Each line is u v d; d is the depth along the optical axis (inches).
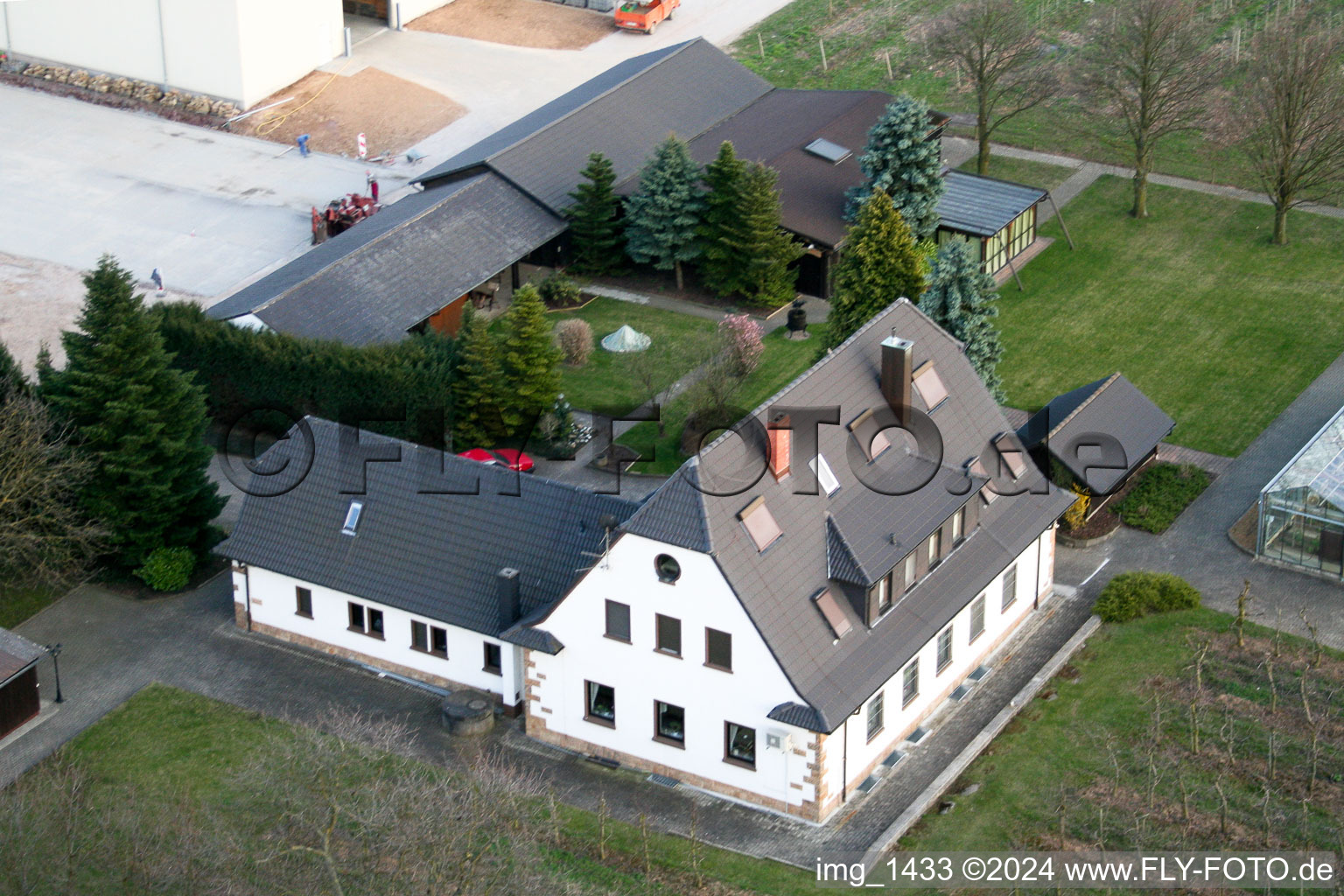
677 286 3309.5
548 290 3233.3
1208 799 2018.9
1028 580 2362.2
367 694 2249.0
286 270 3095.5
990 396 2329.0
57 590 2468.0
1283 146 3292.3
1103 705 2194.9
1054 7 4466.0
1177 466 2726.4
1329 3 4347.9
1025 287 3299.7
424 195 3329.2
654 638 2003.0
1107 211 3563.0
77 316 3203.7
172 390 2438.5
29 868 1834.4
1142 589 2384.4
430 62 4254.4
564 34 4441.4
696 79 3713.1
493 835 1780.3
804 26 4478.3
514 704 2187.5
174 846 1904.5
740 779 2026.3
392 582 2233.0
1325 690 2202.3
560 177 3353.8
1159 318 3174.2
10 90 4124.0
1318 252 3376.0
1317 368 2989.7
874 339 2208.4
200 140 3900.1
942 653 2186.3
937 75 4160.9
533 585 2146.9
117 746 2159.2
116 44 4087.1
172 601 2452.0
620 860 1945.1
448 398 2716.5
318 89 4101.9
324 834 1740.9
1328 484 2416.3
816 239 3169.3
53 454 2345.0
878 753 2094.0
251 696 2249.0
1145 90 3390.7
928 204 3132.4
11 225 3531.0
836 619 1995.6
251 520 2331.4
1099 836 1966.0
